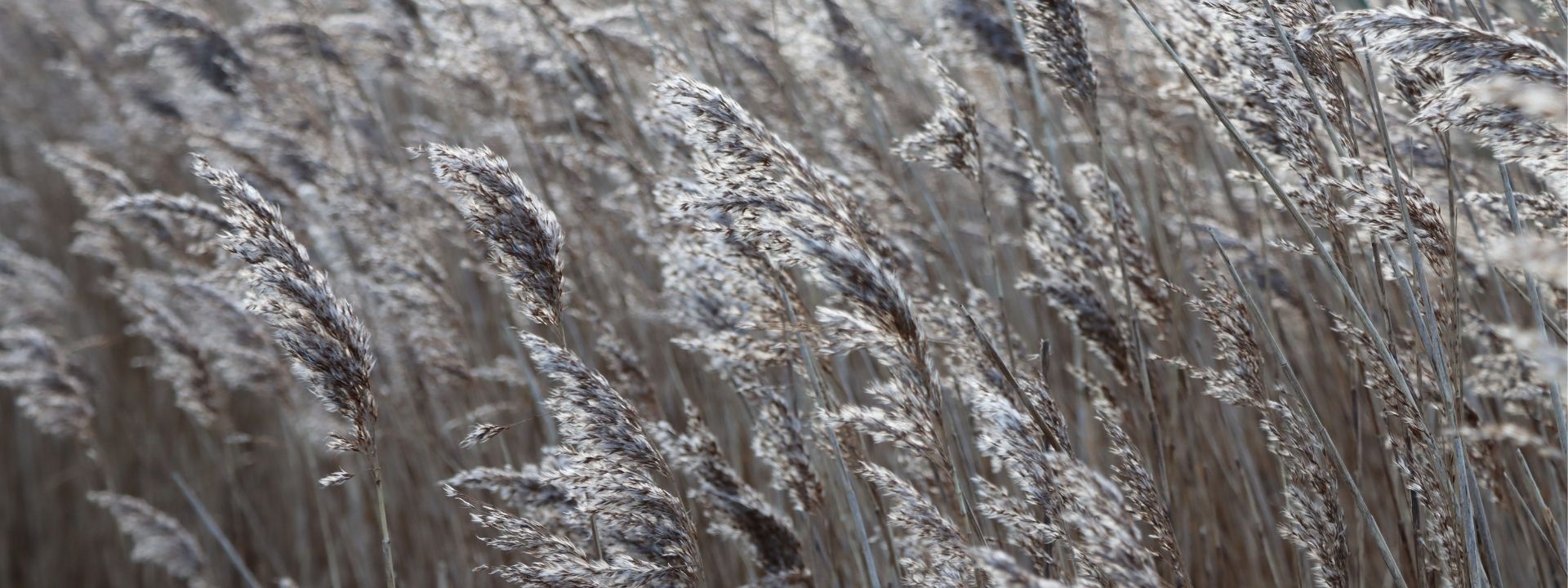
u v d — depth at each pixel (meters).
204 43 4.21
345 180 3.95
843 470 2.34
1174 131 3.34
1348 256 2.14
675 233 3.15
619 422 2.07
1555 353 1.23
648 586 2.10
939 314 2.46
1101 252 2.59
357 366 2.10
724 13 3.77
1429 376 2.18
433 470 3.82
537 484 2.39
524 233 2.02
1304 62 1.98
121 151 6.03
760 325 2.19
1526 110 1.41
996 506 1.98
